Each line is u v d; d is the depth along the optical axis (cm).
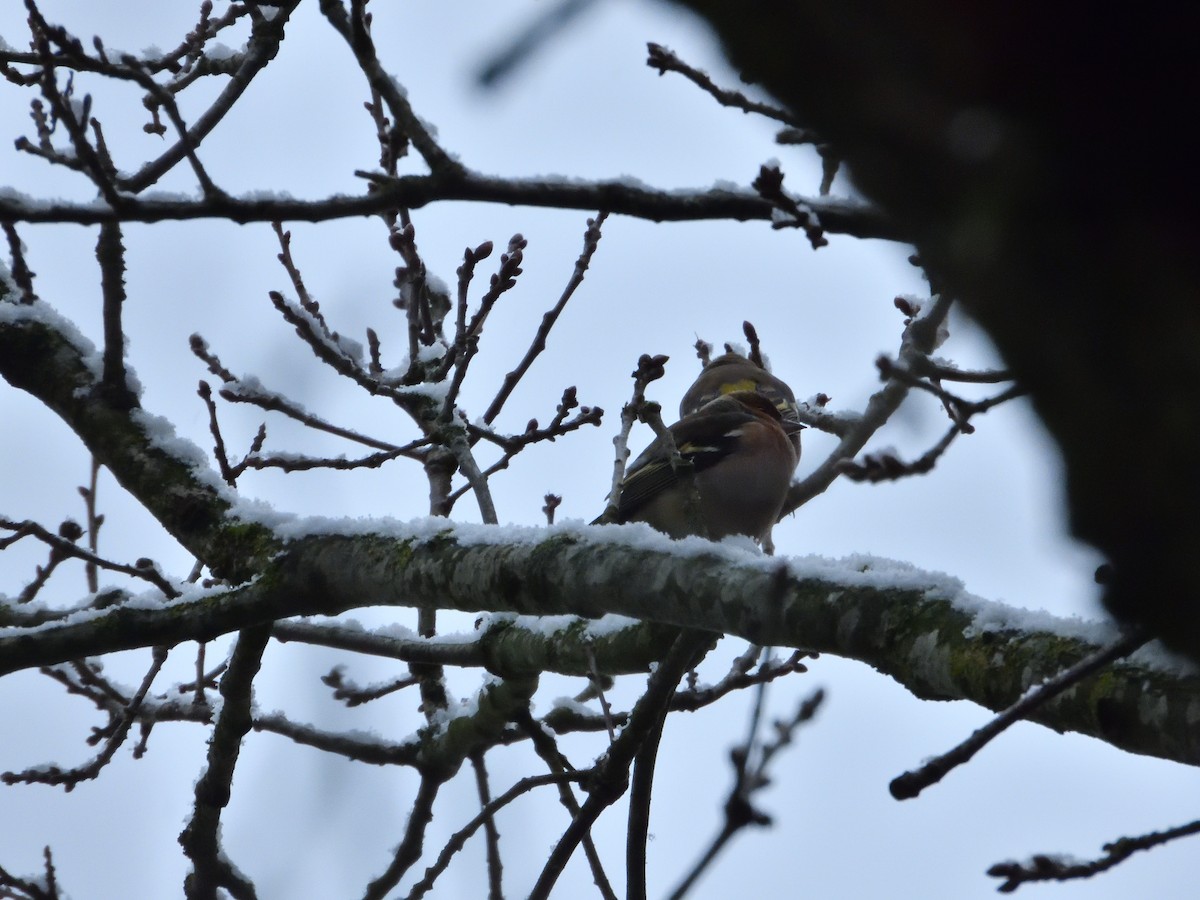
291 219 593
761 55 272
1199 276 243
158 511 1006
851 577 691
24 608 1008
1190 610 259
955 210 258
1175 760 546
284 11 946
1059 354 252
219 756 977
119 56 1060
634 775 887
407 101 596
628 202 583
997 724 527
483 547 839
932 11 251
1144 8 239
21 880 998
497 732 1032
